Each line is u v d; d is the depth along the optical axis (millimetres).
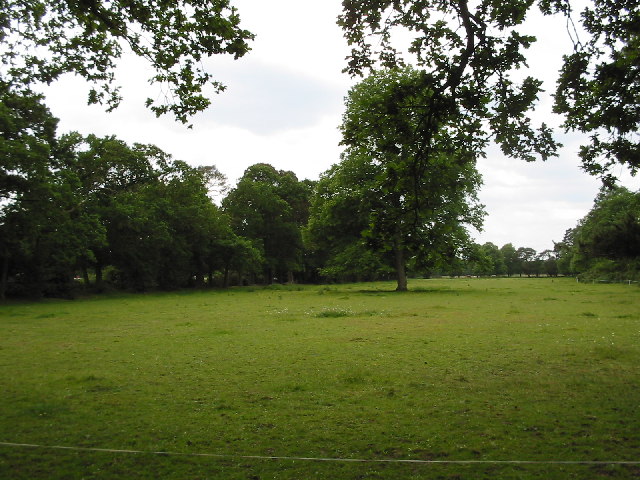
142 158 45688
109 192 43844
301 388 8125
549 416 6457
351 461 5070
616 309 21359
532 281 76438
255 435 5914
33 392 7992
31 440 5758
